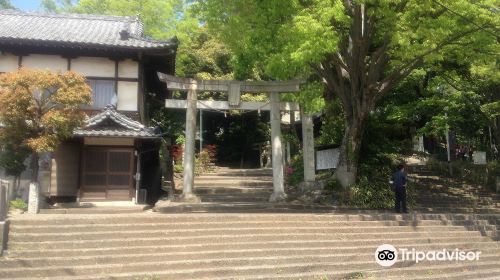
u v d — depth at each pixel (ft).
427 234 39.06
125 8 86.74
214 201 51.88
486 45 42.80
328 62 51.80
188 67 94.22
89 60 57.06
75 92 39.40
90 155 52.95
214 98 91.81
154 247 31.22
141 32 64.64
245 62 50.16
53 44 53.16
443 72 59.82
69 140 52.90
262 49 44.57
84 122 43.55
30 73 38.19
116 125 51.88
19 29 57.06
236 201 52.08
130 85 57.57
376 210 48.62
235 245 32.94
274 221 37.55
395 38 40.55
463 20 39.45
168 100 51.96
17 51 54.85
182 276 27.96
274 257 31.53
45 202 49.34
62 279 26.11
